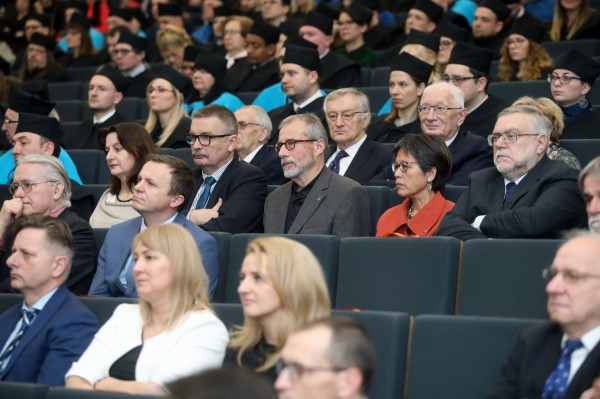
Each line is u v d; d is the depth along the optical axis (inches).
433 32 616.7
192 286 256.2
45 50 745.0
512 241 279.7
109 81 561.3
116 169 389.1
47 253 280.5
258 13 763.4
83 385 253.8
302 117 367.6
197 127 389.7
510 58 544.7
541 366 224.1
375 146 426.9
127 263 328.2
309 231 353.4
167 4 783.7
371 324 250.2
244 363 237.1
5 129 532.7
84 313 277.9
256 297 233.5
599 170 266.1
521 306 273.6
